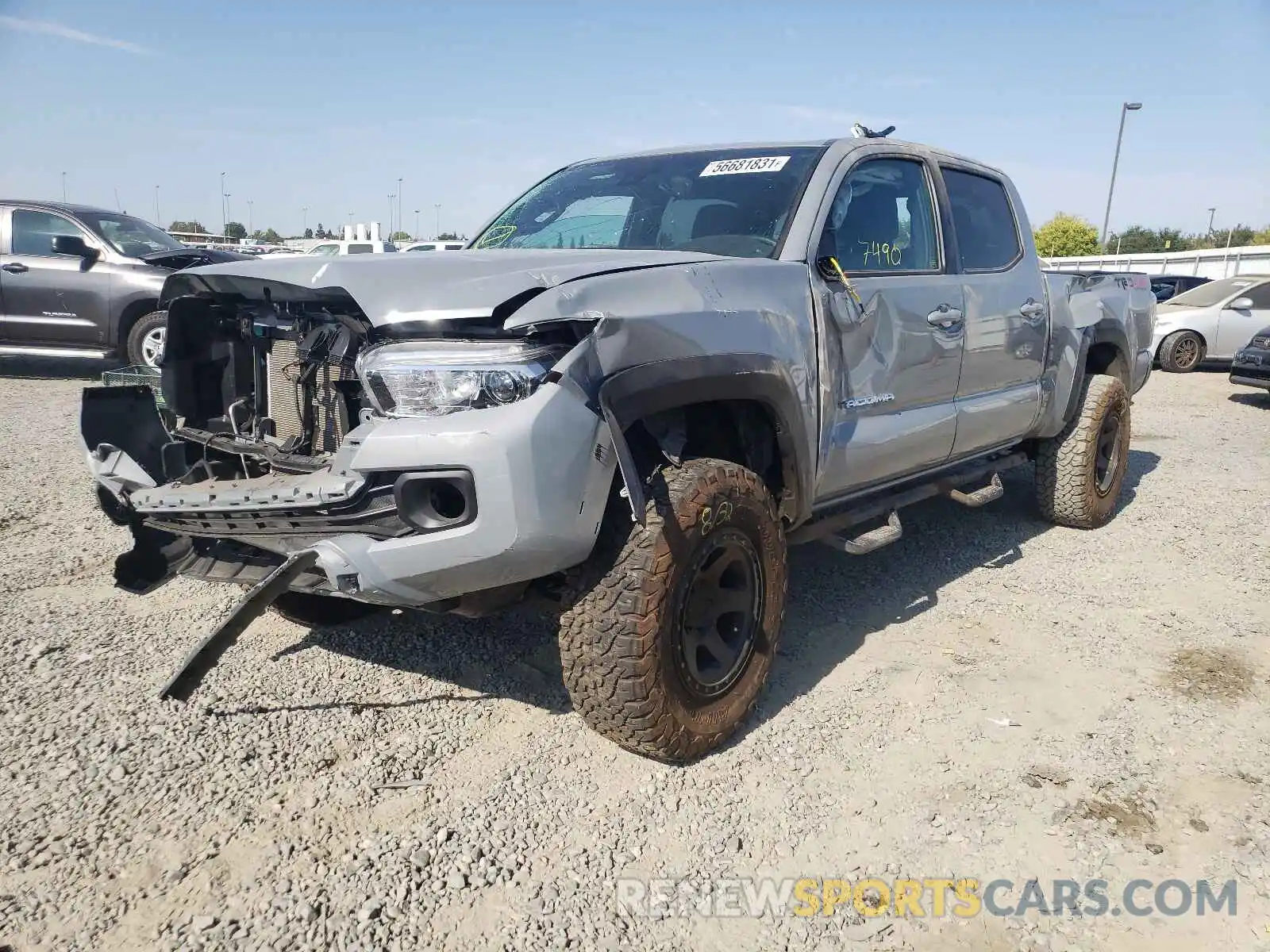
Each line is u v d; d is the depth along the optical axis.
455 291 2.43
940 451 4.13
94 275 9.77
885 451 3.69
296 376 2.96
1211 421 10.01
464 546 2.37
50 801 2.60
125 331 9.92
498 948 2.14
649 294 2.69
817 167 3.59
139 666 3.43
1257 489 6.65
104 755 2.84
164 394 3.20
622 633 2.62
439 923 2.21
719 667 2.94
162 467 3.33
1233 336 14.80
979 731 3.15
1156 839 2.59
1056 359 4.97
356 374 2.66
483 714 3.17
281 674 3.41
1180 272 32.56
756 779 2.84
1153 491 6.55
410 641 3.72
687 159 4.03
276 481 2.82
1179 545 5.25
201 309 3.19
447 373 2.40
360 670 3.46
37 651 3.51
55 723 3.01
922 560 4.91
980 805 2.72
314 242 23.03
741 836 2.56
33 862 2.35
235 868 2.36
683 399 2.71
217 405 3.34
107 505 3.16
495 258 2.75
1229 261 30.58
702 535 2.74
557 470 2.38
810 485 3.29
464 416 2.36
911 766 2.93
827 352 3.33
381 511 2.45
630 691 2.65
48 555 4.58
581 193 4.12
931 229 4.12
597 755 2.93
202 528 2.85
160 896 2.26
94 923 2.16
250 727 3.04
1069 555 5.04
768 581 3.09
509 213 4.34
